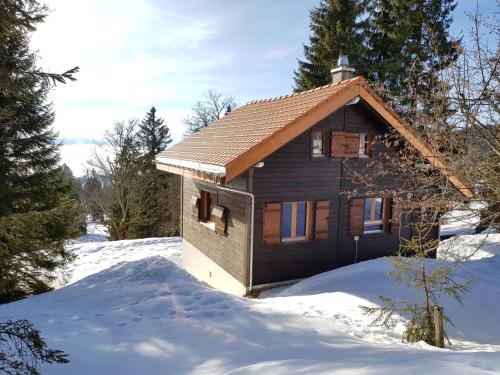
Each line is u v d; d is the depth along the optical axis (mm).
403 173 9625
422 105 7234
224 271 11352
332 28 21875
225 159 9312
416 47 17703
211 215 12812
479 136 5660
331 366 3578
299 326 5891
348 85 9883
